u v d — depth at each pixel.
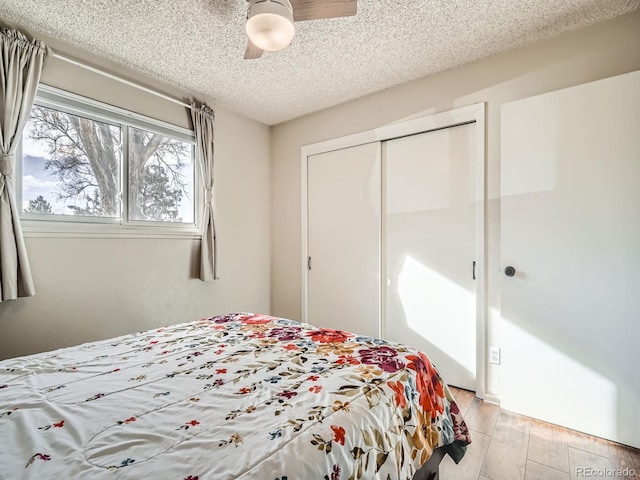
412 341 2.57
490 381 2.17
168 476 0.62
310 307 3.20
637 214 1.65
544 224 1.91
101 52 2.11
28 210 1.89
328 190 3.06
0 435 0.76
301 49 2.09
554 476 1.43
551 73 1.97
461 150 2.34
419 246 2.54
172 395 0.95
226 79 2.48
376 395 0.96
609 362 1.71
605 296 1.72
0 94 1.72
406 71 2.37
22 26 1.83
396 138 2.65
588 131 1.78
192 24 1.83
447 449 1.35
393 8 1.71
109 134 2.24
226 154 3.01
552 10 1.74
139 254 2.36
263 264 3.38
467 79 2.28
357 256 2.88
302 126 3.23
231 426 0.78
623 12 1.75
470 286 2.30
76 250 2.04
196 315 2.74
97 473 0.63
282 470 0.64
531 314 1.94
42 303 1.90
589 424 1.75
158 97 2.49
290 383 1.02
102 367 1.17
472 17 1.79
